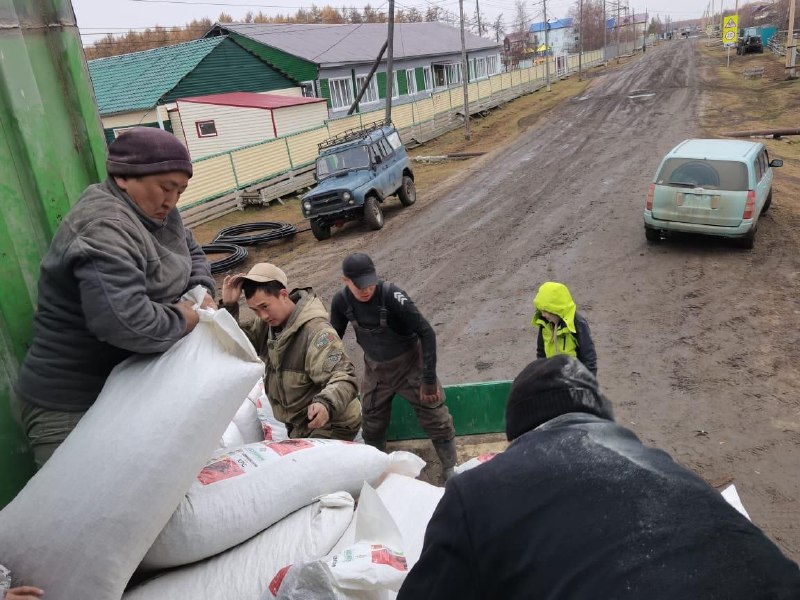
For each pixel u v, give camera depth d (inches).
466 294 331.3
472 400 161.2
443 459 142.3
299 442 89.2
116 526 59.6
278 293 109.5
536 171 657.0
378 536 72.6
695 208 341.7
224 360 67.8
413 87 1379.2
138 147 62.0
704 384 211.3
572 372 51.9
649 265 339.9
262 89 1036.5
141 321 60.4
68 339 64.9
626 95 1199.6
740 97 1005.8
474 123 1163.9
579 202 499.5
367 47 1291.8
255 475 78.5
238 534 74.0
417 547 78.9
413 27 1668.3
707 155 344.5
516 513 41.5
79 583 58.5
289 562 72.3
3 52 75.5
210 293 78.8
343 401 104.2
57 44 82.4
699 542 36.1
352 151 510.0
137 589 71.1
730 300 283.3
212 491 74.5
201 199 622.5
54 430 67.4
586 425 47.2
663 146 689.0
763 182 356.8
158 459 61.2
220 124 839.7
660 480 40.4
